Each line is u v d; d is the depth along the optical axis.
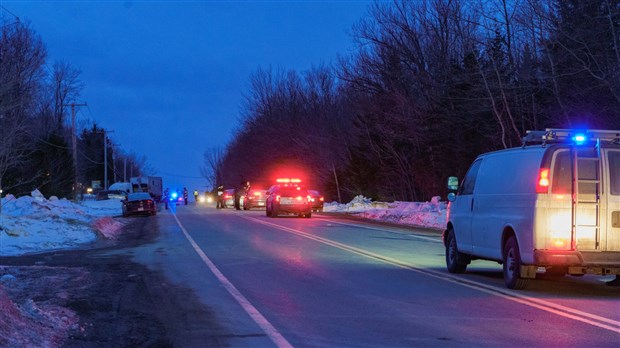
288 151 70.12
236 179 98.38
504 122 32.56
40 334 6.99
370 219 34.25
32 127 38.41
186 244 19.30
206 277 12.31
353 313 8.85
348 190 57.69
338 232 23.95
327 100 63.22
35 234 21.00
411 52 41.56
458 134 38.34
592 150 9.88
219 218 34.78
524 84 29.03
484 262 15.03
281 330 7.85
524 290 10.65
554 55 25.44
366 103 47.44
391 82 42.75
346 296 10.19
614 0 22.44
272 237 21.55
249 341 7.30
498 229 10.98
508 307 9.22
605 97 24.69
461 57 37.50
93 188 87.56
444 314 8.75
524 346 6.98
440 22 39.59
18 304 8.44
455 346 7.02
